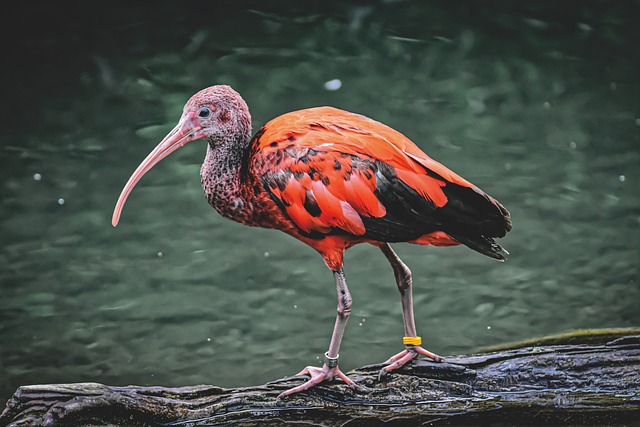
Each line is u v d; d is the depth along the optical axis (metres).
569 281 12.58
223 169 8.05
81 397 7.31
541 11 19.06
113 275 12.68
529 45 18.14
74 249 13.15
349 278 12.85
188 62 17.55
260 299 12.34
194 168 14.95
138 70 17.31
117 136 15.55
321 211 7.54
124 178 14.57
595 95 16.73
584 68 17.52
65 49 17.78
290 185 7.61
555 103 16.52
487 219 7.51
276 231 13.85
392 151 7.48
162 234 13.53
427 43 18.16
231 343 11.52
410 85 16.98
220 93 7.99
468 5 19.14
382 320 11.95
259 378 10.90
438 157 14.95
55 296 12.23
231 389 7.91
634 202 13.98
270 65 17.45
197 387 7.86
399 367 8.05
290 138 7.71
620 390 7.96
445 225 7.54
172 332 11.67
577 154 15.09
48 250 13.09
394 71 17.38
